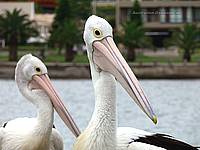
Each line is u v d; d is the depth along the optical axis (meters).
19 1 65.56
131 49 56.06
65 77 54.09
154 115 6.28
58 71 54.16
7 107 26.98
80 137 6.92
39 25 69.25
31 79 8.81
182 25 61.44
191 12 61.22
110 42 6.87
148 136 7.67
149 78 55.41
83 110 27.66
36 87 8.78
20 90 8.83
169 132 18.84
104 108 6.80
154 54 63.16
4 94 35.75
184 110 28.75
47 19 71.69
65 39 55.78
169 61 56.91
